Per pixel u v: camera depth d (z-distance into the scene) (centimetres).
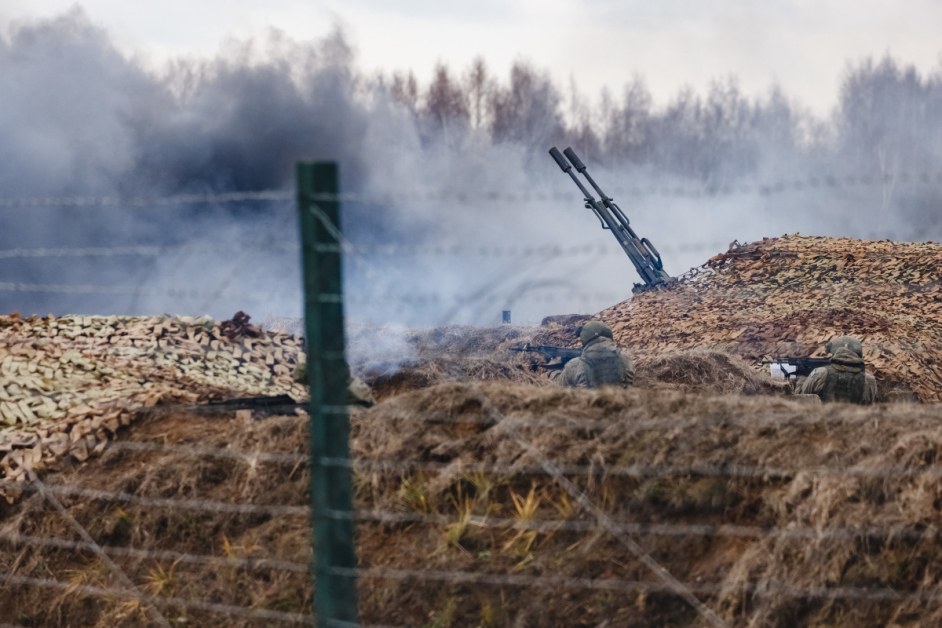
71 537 2898
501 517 2502
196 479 2961
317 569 1603
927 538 2117
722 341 7406
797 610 2100
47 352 4472
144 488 2969
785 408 2589
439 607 2322
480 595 2320
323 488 1587
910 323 7550
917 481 2214
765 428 2498
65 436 3347
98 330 5091
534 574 2325
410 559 2452
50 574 2814
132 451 3250
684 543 2316
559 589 2286
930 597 2038
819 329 7356
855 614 2066
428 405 2905
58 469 3222
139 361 4688
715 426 2527
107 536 2870
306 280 1577
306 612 2441
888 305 8150
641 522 2375
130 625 2547
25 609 2722
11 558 2883
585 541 2367
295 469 2905
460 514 2525
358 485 2689
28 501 3053
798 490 2280
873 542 2148
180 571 2684
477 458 2683
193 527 2817
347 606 1595
